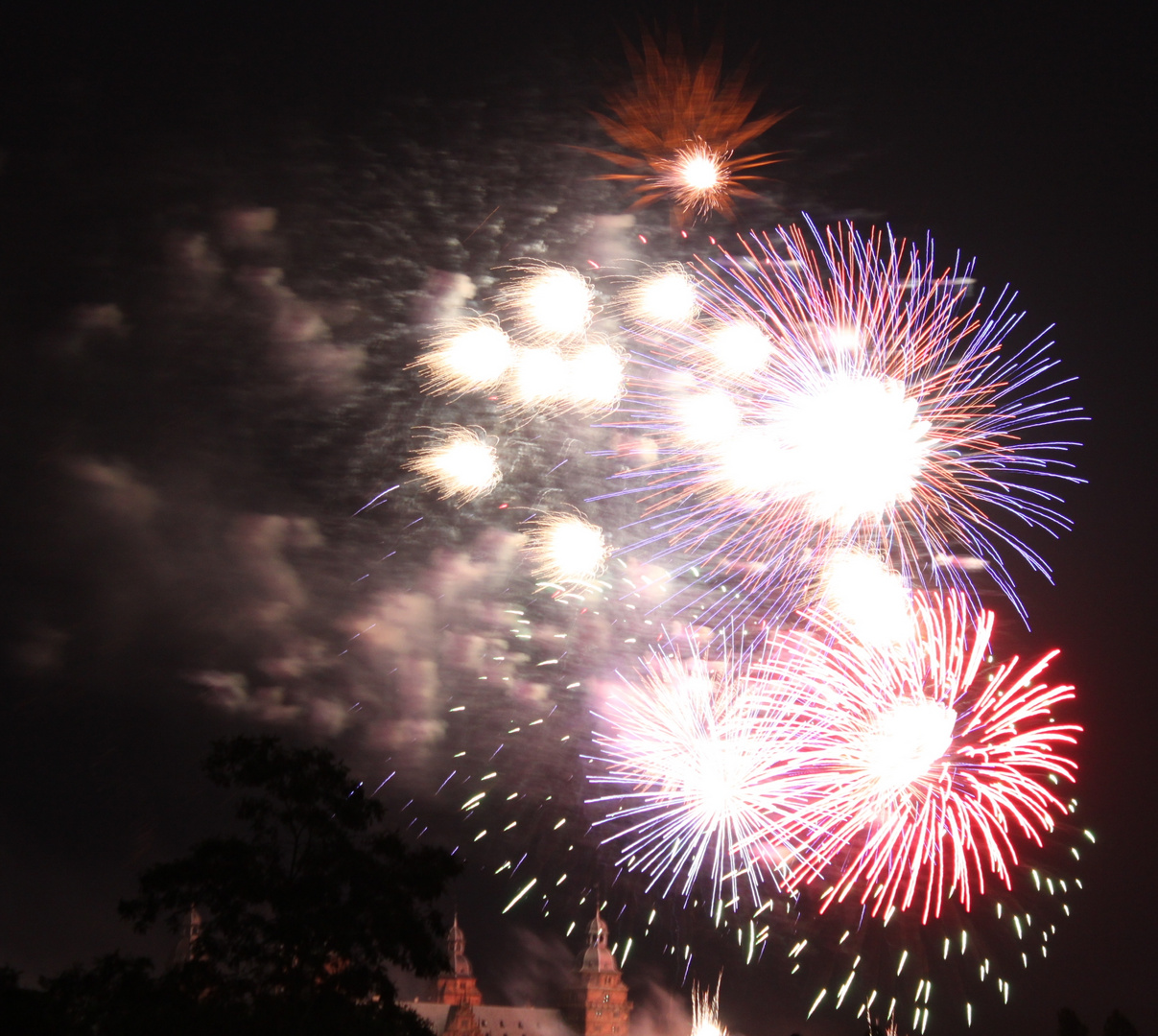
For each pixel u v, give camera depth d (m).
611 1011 188.88
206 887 34.56
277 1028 32.25
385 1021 34.31
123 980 32.88
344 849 35.59
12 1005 31.84
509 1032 177.38
